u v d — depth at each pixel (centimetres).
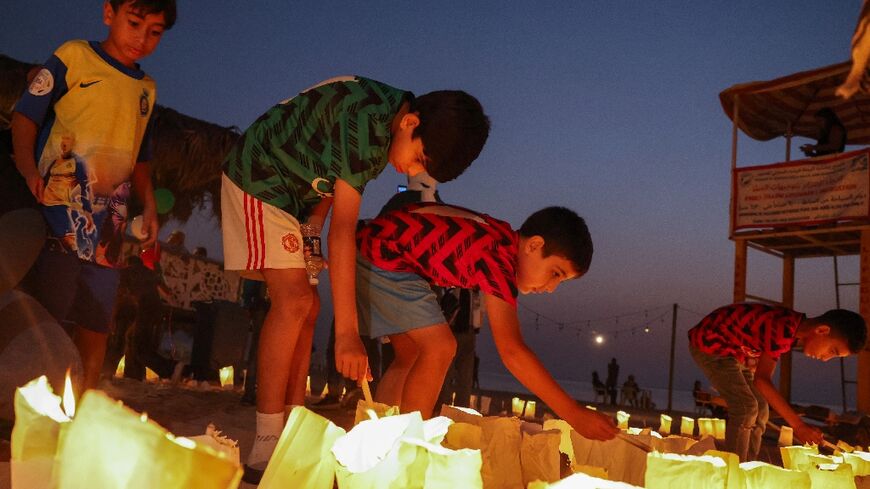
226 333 886
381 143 278
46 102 304
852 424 969
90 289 321
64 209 307
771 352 496
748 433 523
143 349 776
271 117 291
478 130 285
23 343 298
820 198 1196
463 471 135
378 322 328
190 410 457
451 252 306
